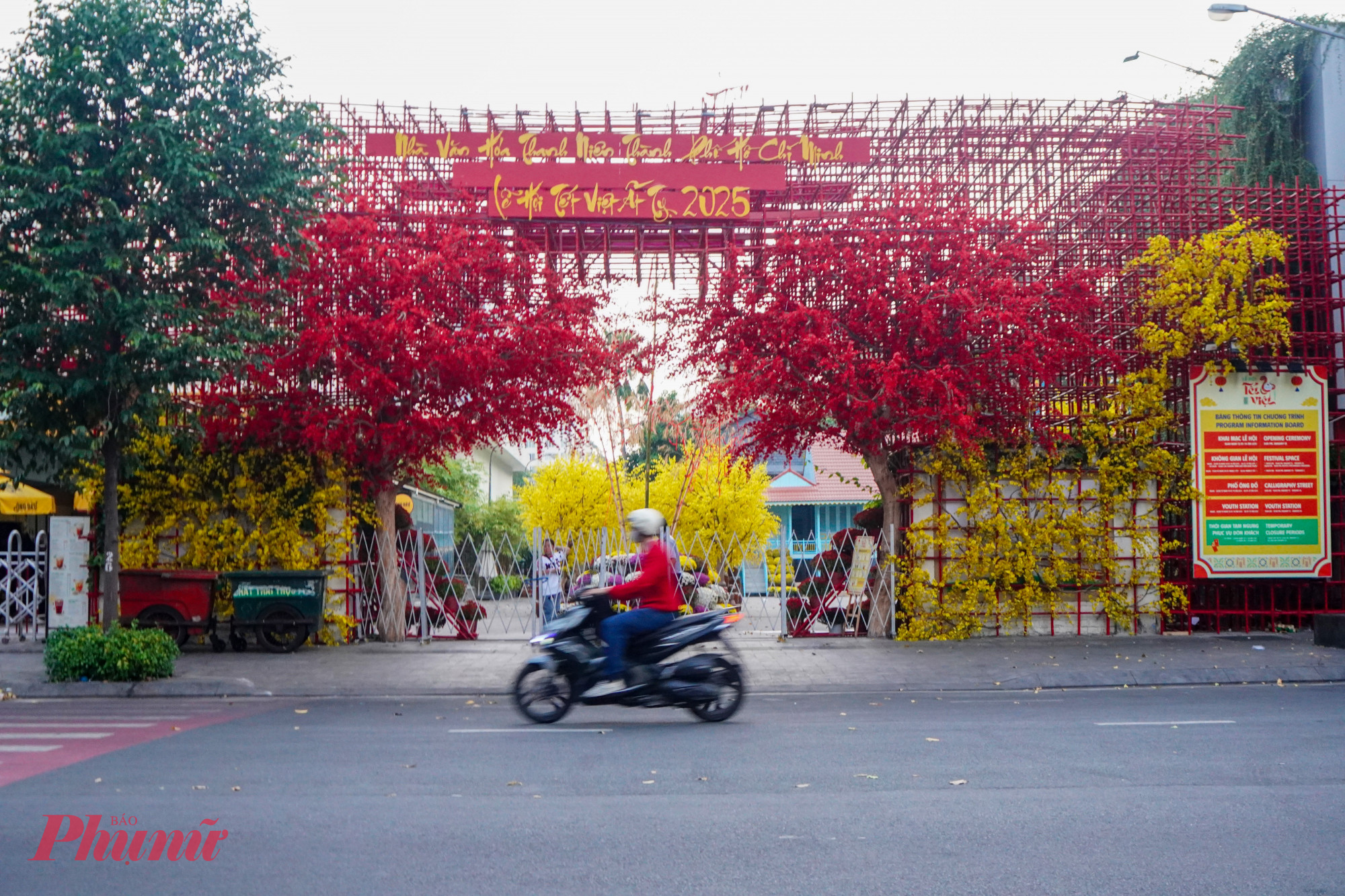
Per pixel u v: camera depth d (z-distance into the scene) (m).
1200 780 7.04
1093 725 9.63
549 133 18.98
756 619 20.62
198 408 16.08
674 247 20.05
